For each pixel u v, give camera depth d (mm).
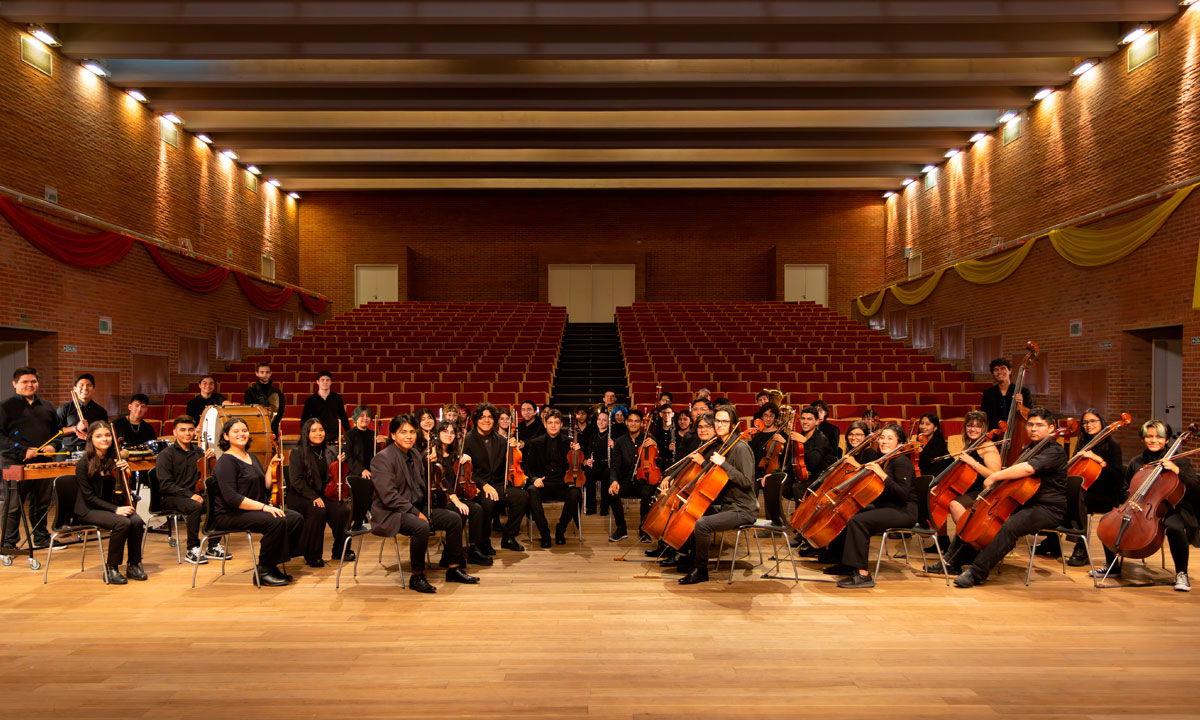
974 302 12375
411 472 4785
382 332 14172
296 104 11695
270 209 16672
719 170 15898
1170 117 8797
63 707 2879
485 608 4105
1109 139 9906
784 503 7785
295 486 5062
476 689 3037
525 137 13734
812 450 5844
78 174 10031
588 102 11695
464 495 5094
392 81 10875
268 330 14555
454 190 18484
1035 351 5766
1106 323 9109
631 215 18703
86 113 10203
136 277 10258
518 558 5297
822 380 11086
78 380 5816
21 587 4539
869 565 5035
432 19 8656
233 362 12977
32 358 8633
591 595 4348
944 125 13000
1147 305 8422
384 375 10961
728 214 18688
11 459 5285
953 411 9594
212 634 3689
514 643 3555
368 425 5793
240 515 4551
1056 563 5090
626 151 15125
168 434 9008
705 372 11055
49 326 8531
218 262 12625
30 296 8219
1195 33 8414
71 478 4766
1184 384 7898
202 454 5531
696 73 10883
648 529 4918
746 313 16062
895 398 10117
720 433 4699
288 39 9672
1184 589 4359
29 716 2801
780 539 5895
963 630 3725
